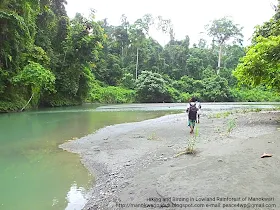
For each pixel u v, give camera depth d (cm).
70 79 3500
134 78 5656
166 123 1683
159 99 4903
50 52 3281
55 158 923
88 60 3616
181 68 6244
